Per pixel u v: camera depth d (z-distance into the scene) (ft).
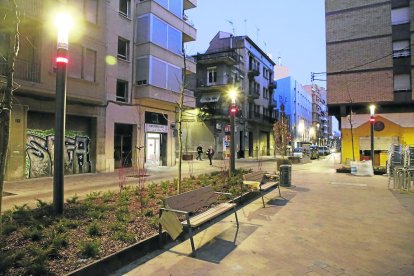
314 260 14.62
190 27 84.33
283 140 115.55
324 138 396.98
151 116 74.23
